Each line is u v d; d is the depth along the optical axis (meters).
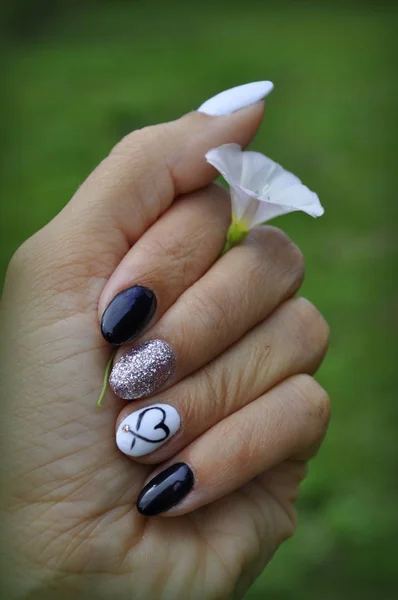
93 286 0.25
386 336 0.57
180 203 0.26
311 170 0.80
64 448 0.25
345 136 0.88
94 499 0.25
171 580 0.25
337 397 0.51
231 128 0.26
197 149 0.26
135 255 0.25
